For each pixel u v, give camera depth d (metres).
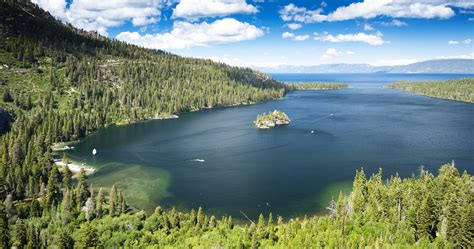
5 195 153.25
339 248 108.94
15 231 118.25
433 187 147.25
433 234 129.62
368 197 142.62
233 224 139.75
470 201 134.00
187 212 150.50
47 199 143.62
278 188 177.00
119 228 125.19
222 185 181.50
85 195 149.25
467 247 113.75
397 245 110.94
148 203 159.25
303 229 120.62
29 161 185.75
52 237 119.94
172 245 115.69
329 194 169.25
